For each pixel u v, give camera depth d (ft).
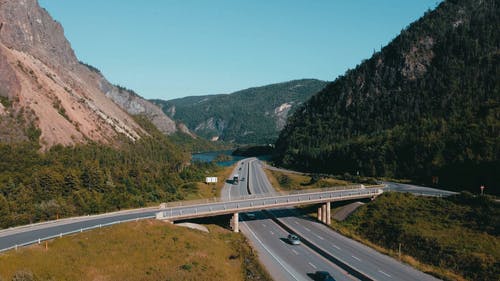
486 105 448.24
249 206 263.49
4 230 184.44
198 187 413.59
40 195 299.58
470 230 228.22
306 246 240.32
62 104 644.27
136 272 158.51
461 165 364.38
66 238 167.12
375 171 449.48
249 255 212.84
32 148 451.94
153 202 324.60
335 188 354.74
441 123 455.22
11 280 127.03
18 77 569.23
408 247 226.99
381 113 637.71
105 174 375.66
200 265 176.45
